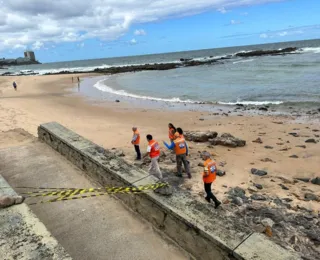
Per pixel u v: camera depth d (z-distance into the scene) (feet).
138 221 19.19
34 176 25.54
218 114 68.95
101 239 17.43
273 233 21.49
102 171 23.00
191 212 16.58
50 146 32.53
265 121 59.72
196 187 29.43
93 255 16.12
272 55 273.54
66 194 20.30
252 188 29.35
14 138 36.14
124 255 16.17
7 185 18.95
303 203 26.48
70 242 17.16
